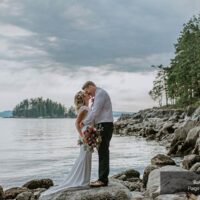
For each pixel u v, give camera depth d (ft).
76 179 30.94
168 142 147.13
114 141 170.71
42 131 351.05
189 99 288.51
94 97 30.35
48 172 81.20
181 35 306.96
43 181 53.21
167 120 216.54
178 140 98.63
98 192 29.68
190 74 281.54
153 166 48.14
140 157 107.55
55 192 30.22
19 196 43.73
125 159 103.19
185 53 289.94
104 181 30.58
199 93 286.66
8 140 209.67
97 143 29.91
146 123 242.78
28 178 73.41
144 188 46.06
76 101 30.76
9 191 47.85
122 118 346.33
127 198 30.14
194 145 93.15
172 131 163.53
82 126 30.22
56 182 67.21
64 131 352.08
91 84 30.66
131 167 85.97
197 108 174.70
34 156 118.93
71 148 151.53
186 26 303.68
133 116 327.47
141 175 68.90
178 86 297.74
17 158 112.98
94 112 29.32
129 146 143.43
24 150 143.64
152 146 139.64
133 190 45.34
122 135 219.20
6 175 77.61
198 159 60.80
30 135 270.67
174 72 302.66
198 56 278.67
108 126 29.76
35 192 46.91
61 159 108.78
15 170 85.40
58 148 152.05
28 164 97.09
